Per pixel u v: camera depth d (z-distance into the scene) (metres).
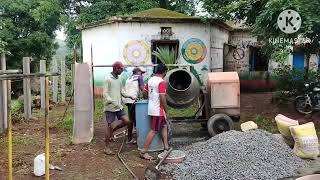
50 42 16.67
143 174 5.02
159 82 5.52
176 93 6.64
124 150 6.14
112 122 6.02
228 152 5.31
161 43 12.58
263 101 11.95
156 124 5.59
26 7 16.52
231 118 6.84
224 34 14.73
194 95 6.77
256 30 8.81
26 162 5.47
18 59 15.99
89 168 5.26
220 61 14.41
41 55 16.69
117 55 12.30
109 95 5.96
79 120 6.53
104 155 5.86
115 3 17.08
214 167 4.99
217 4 11.57
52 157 5.71
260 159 5.21
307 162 5.43
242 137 5.73
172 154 5.30
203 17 12.29
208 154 5.36
